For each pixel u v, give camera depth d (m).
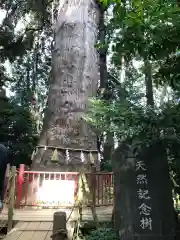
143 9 3.06
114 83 20.52
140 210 4.00
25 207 8.33
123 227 4.11
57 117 11.55
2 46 21.69
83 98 11.71
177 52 3.63
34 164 10.98
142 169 4.08
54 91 11.98
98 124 4.85
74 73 11.93
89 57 12.34
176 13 3.00
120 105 4.16
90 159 10.99
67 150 11.05
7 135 19.55
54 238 4.89
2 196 3.79
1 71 22.80
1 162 3.70
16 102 21.98
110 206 8.55
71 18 12.59
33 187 8.59
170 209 3.95
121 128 4.03
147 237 3.90
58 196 8.34
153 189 4.01
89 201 6.96
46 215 7.57
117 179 4.37
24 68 26.53
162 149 4.04
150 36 3.16
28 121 20.44
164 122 3.54
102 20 13.81
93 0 13.20
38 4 20.30
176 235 4.25
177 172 4.12
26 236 6.06
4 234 6.86
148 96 6.11
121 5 3.22
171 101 3.86
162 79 3.85
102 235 5.61
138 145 3.95
